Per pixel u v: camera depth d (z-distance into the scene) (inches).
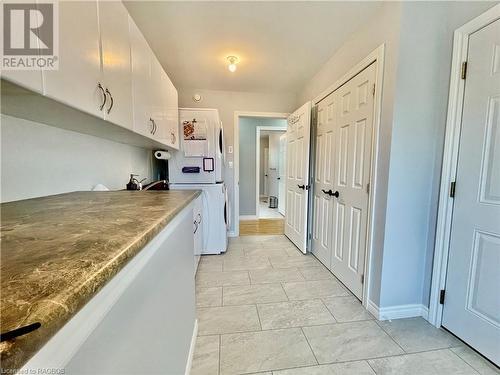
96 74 37.6
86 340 15.4
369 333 59.3
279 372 48.3
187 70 105.4
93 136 61.5
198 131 107.6
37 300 11.7
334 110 89.7
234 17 68.5
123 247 18.8
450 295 58.7
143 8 64.2
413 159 60.4
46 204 38.4
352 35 77.0
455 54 55.4
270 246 125.9
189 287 52.7
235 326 62.1
